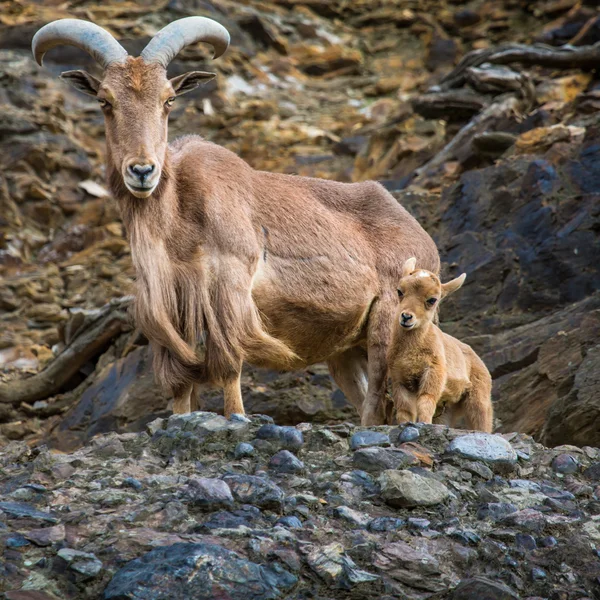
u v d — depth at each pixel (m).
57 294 39.34
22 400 30.91
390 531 12.40
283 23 63.44
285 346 17.69
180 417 15.27
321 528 12.33
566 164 29.41
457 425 20.41
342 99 56.84
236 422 15.08
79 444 27.45
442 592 11.45
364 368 20.97
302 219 18.62
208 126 52.81
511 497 13.58
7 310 38.41
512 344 24.80
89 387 29.67
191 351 16.81
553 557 12.27
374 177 42.66
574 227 26.88
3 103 49.44
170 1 60.22
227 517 12.30
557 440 19.86
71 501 12.67
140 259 16.72
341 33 63.69
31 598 10.48
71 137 49.28
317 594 11.15
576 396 19.80
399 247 19.77
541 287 26.50
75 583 10.88
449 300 27.45
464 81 43.69
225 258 17.08
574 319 23.97
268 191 18.62
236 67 58.22
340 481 13.54
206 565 10.97
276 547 11.62
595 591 11.80
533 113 37.50
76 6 60.44
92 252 42.38
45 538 11.53
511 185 29.97
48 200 44.94
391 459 14.00
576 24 51.62
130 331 30.25
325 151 49.59
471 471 14.11
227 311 16.86
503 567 12.05
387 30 63.25
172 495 12.67
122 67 17.05
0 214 43.28
